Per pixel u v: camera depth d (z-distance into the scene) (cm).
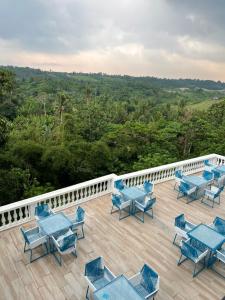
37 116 3894
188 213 851
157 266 600
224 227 648
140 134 2428
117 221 782
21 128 2964
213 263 604
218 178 1027
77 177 1956
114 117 4281
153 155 2150
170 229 750
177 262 614
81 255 630
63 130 2661
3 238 686
